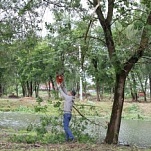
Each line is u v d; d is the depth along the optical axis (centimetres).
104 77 1218
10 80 4909
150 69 3812
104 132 1612
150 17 1063
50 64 1220
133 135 1755
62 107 1255
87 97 4559
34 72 3784
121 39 1151
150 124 2481
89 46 1248
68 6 1202
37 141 1080
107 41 1130
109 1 1134
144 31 1068
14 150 876
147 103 3875
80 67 1239
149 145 1397
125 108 3484
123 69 1106
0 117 2717
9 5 1680
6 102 3938
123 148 984
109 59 1132
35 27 1534
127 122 2634
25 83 5491
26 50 1577
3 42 1709
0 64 1867
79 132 1170
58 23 1232
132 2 1134
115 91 1155
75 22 1290
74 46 1217
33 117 2711
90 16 1123
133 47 1119
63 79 1200
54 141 1091
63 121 1143
